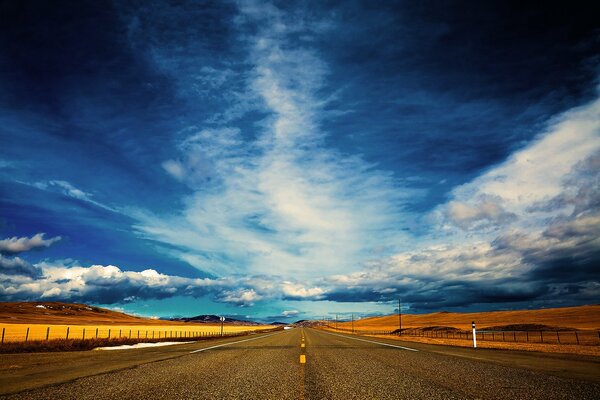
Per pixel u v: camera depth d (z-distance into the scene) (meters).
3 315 181.38
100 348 23.19
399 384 7.95
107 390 7.44
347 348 20.44
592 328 93.50
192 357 15.16
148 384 8.17
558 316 151.00
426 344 25.22
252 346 23.09
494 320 169.25
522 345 25.62
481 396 6.58
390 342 28.53
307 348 20.62
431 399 6.39
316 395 6.89
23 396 6.83
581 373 9.36
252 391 7.33
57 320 182.00
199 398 6.66
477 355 15.12
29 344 22.28
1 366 11.89
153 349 21.17
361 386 7.79
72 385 8.03
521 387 7.41
